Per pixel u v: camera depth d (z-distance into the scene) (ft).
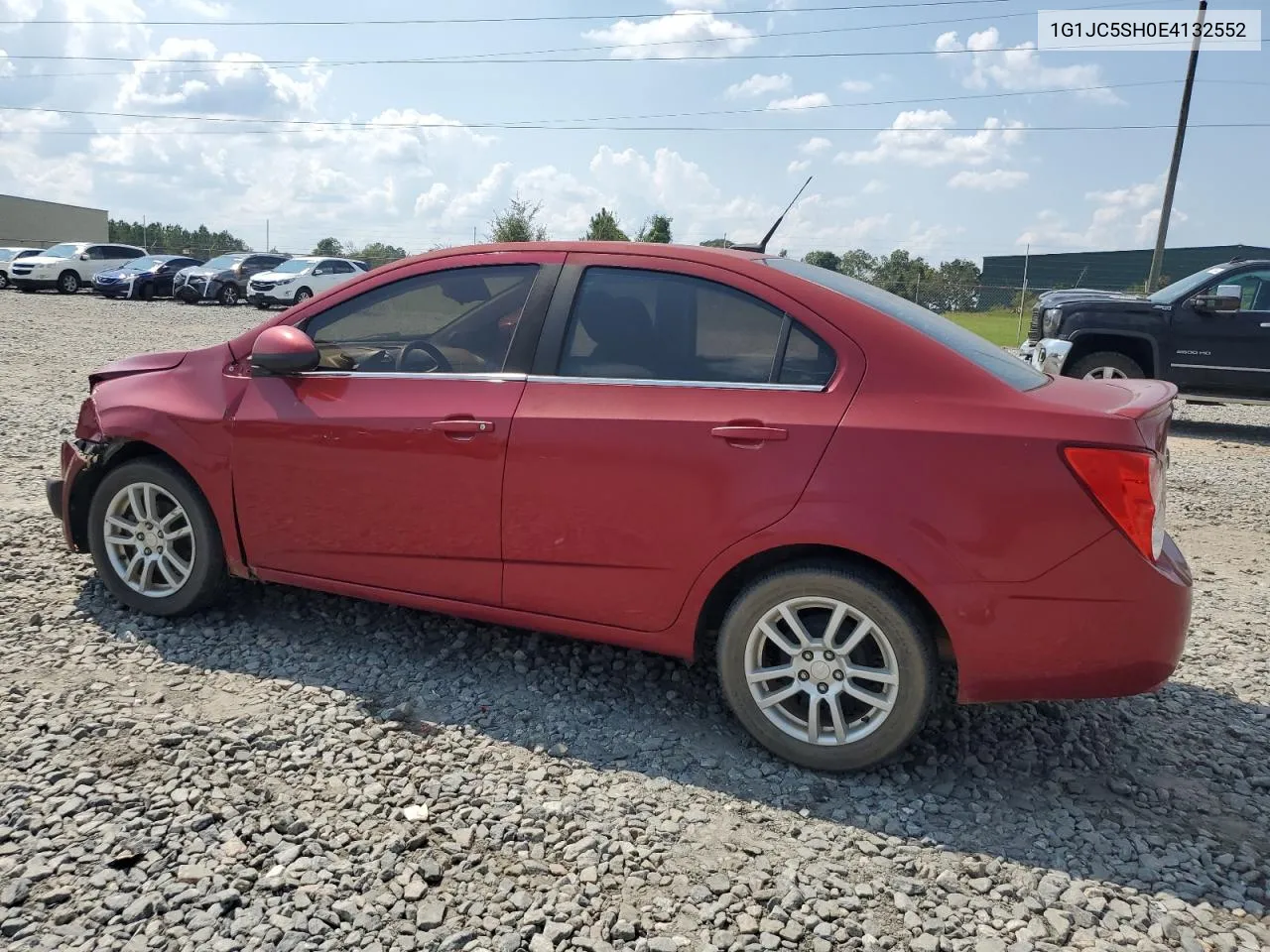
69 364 43.19
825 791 10.33
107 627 13.43
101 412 13.73
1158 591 9.61
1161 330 35.60
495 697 12.08
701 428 10.59
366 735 10.89
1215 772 11.12
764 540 10.34
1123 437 9.55
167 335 59.88
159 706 11.32
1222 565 19.39
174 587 13.56
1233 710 12.70
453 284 12.36
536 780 10.21
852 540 9.94
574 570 11.37
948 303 97.55
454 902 8.25
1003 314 94.07
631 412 10.92
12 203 177.58
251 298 95.81
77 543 14.46
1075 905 8.56
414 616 14.37
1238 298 34.19
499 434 11.39
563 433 11.12
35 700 11.22
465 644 13.53
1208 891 8.84
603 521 11.07
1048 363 35.35
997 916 8.41
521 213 120.06
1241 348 34.73
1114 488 9.51
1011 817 10.00
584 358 11.47
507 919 8.04
